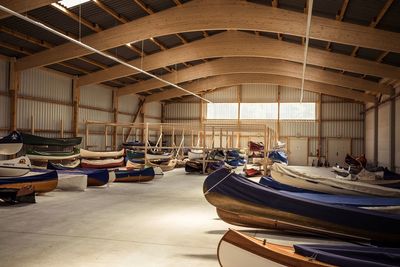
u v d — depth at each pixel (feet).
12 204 24.97
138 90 59.52
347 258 10.50
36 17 32.94
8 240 16.52
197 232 18.49
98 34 37.83
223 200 18.37
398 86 46.93
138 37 36.86
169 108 77.15
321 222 16.78
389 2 27.61
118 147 61.62
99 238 17.10
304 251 11.28
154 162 51.39
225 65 53.16
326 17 33.83
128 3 33.71
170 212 23.50
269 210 17.53
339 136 70.28
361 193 23.53
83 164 45.68
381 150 55.62
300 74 51.29
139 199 28.40
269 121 73.10
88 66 47.88
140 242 16.57
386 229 15.97
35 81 43.65
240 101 74.02
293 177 25.49
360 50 39.68
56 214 22.16
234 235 11.78
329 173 51.29
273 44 42.27
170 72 56.18
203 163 49.88
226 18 34.71
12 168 29.35
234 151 56.24
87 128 50.55
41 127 44.65
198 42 44.34
